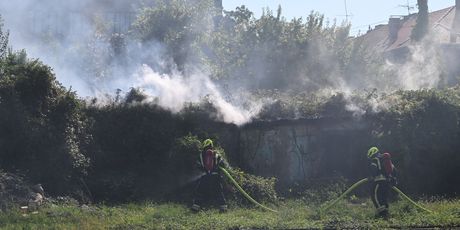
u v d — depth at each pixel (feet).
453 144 65.98
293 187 62.59
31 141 53.47
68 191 54.44
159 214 45.70
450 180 65.72
